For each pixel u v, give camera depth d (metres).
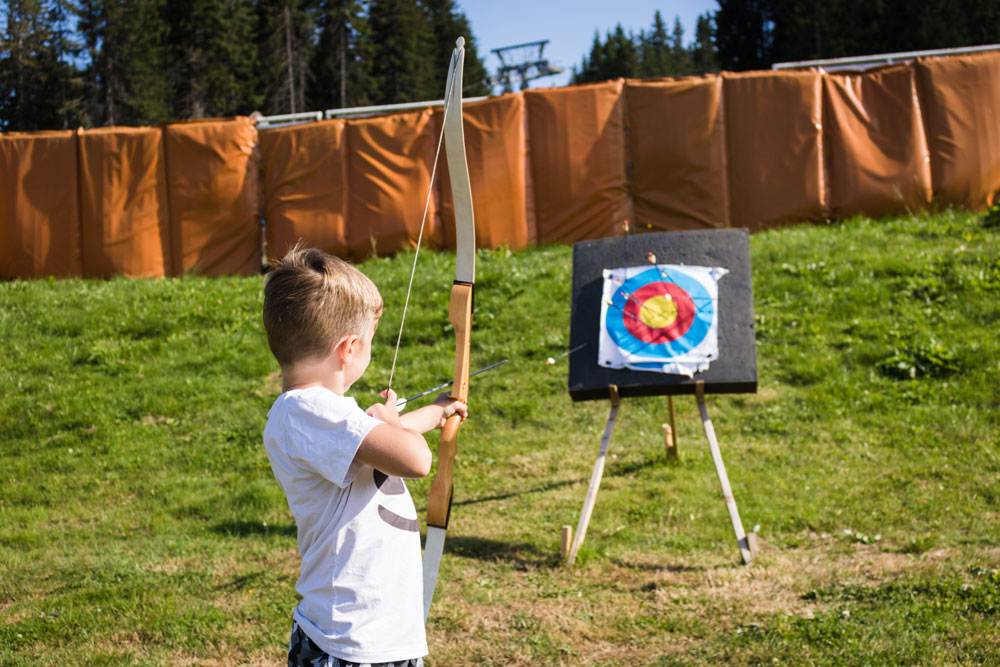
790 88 9.15
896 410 5.77
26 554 4.60
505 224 9.34
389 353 7.48
